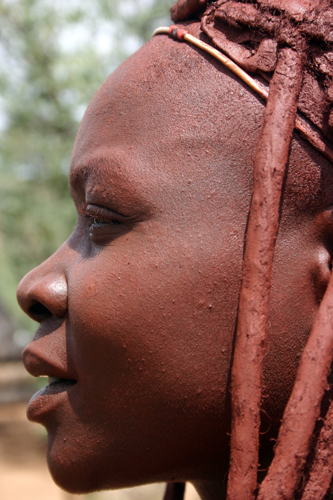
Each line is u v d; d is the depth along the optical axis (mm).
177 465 1097
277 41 1036
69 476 1141
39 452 10805
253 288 932
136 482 1139
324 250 1035
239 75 1064
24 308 1235
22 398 12125
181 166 1061
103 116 1171
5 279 11109
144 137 1098
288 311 1009
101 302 1063
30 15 7336
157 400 1038
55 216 7895
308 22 1024
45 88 7605
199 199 1042
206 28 1118
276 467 848
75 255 1205
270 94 1000
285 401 1025
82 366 1102
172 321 1018
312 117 1023
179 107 1089
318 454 910
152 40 1227
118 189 1085
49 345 1165
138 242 1062
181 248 1029
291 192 1024
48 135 7996
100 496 7234
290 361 1013
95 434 1103
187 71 1111
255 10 1073
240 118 1058
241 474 890
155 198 1058
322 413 994
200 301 1013
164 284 1023
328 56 1031
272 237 943
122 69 1213
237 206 1035
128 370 1048
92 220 1226
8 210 7988
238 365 921
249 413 902
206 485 1206
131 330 1035
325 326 889
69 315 1130
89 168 1147
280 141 964
